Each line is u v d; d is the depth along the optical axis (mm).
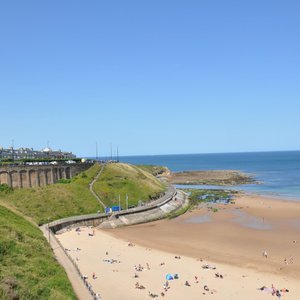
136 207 124188
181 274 71375
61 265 63688
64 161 163250
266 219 120062
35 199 114375
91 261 77938
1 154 169750
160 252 86000
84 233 100938
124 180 148125
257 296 61438
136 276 69500
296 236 98375
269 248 88375
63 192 123938
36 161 156125
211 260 80312
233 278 69500
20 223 82062
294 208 138000
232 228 108312
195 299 59969
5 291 42656
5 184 115875
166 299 59750
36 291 46594
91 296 51906
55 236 92312
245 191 191750
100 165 164125
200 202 155625
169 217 124125
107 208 119000
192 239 97438
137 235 101812
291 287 65500
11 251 58750
